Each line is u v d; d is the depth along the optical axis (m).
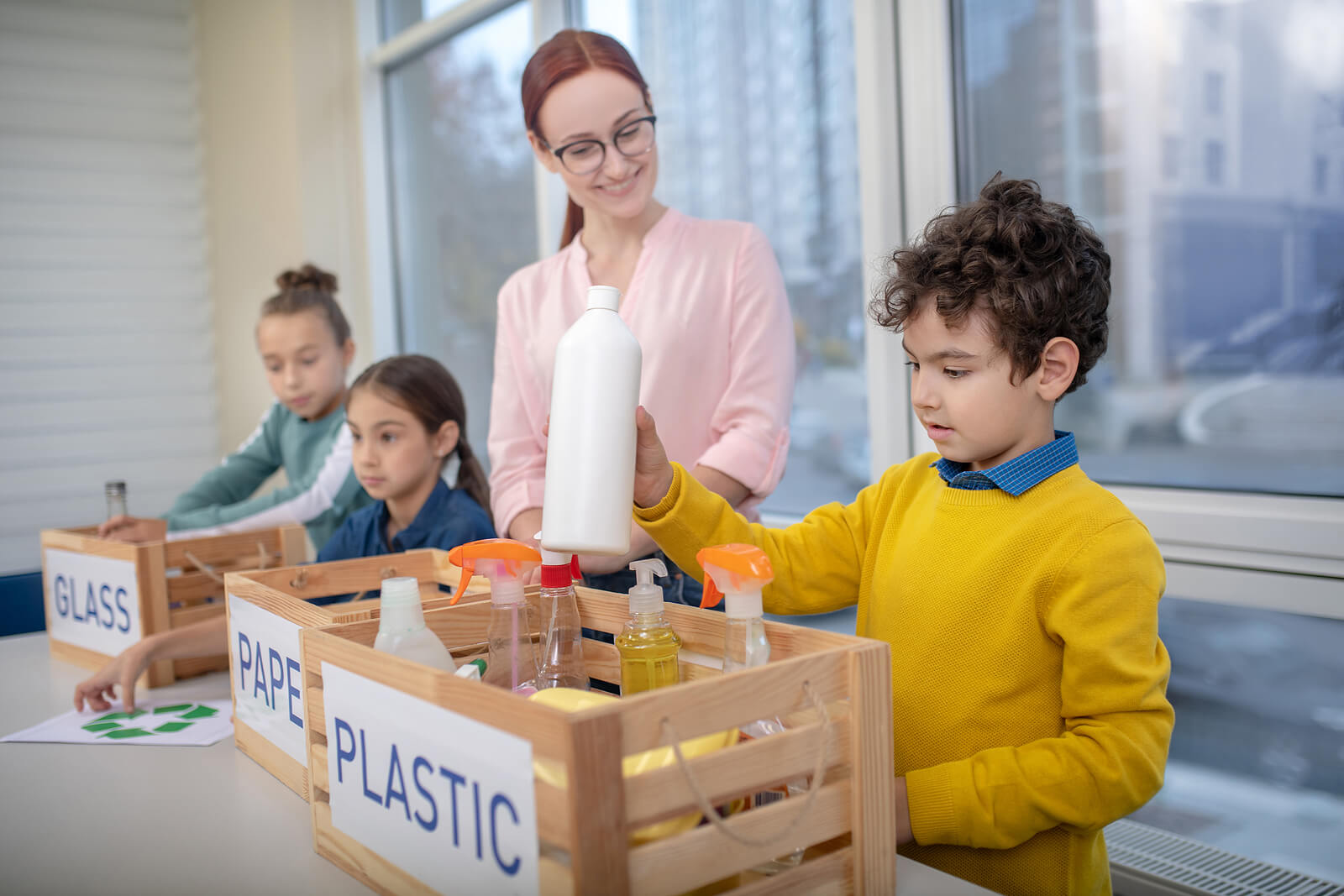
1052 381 0.84
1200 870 1.26
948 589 0.87
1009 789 0.76
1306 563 1.22
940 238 0.86
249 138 3.06
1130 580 0.79
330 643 0.78
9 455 2.89
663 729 0.58
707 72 2.05
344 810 0.77
